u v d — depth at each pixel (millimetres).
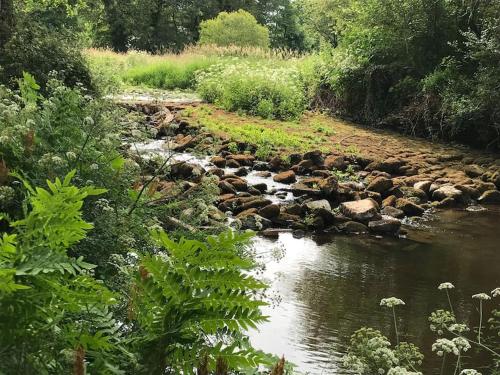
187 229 4555
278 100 19734
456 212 11703
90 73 10828
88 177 3963
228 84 20156
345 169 13727
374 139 17109
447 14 19828
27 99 4988
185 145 13766
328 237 9656
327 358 5438
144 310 1564
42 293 1403
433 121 18312
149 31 52531
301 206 10555
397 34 20234
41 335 1430
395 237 9875
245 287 1499
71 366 1459
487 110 17078
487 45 17250
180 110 18531
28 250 1382
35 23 11258
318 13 40781
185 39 55031
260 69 23078
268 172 12914
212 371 1632
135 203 4004
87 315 1788
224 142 14422
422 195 12211
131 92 22797
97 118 4426
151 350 1528
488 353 5676
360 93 20438
